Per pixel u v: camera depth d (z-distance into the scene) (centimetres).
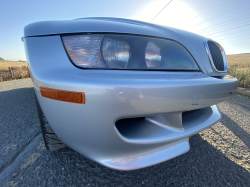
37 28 98
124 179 110
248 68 588
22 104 267
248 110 260
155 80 81
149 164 86
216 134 177
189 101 90
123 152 84
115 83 72
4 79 748
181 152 97
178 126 98
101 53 87
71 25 96
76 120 77
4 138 157
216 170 122
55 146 118
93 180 107
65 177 108
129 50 93
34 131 172
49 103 82
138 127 92
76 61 84
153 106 79
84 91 72
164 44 107
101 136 78
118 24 100
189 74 104
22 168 116
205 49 124
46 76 81
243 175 118
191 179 112
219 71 125
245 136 173
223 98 111
